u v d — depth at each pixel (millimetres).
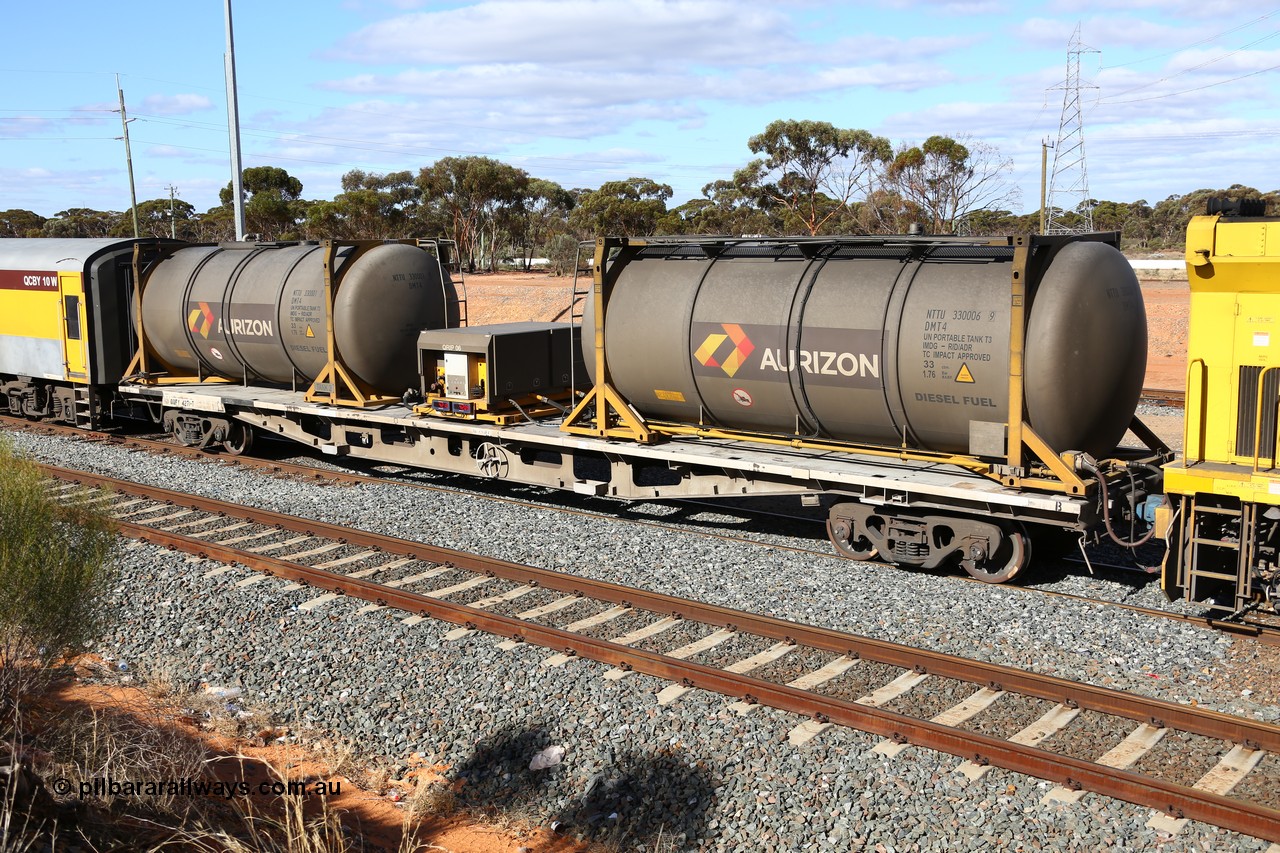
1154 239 78188
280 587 10664
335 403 16344
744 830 6230
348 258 16203
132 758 6793
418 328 16391
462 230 77125
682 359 12484
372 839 6270
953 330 10523
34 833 5266
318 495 15023
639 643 9109
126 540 12234
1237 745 6941
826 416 11766
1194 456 9211
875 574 10930
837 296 11344
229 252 18844
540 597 10352
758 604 10031
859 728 7289
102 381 20016
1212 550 9117
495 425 14672
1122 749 6941
